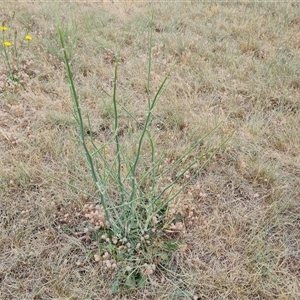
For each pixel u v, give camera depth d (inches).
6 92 125.4
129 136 112.9
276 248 84.0
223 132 114.7
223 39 165.3
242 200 96.9
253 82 134.6
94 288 76.8
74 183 96.9
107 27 168.6
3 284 77.4
